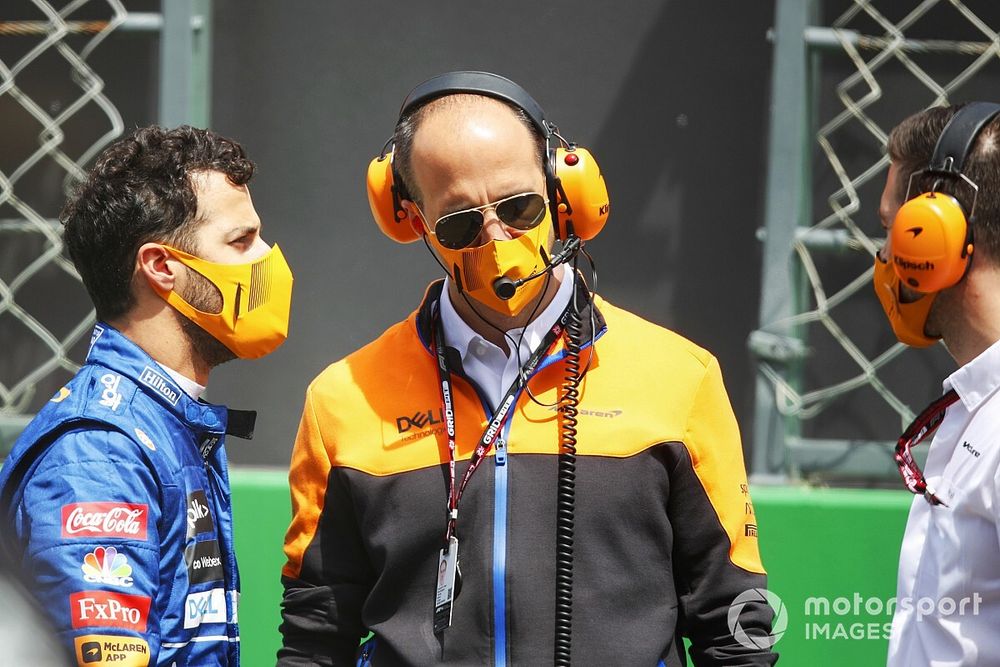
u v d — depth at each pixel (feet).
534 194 23.52
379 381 25.50
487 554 23.52
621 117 39.83
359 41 40.45
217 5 40.57
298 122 40.65
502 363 24.98
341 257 40.60
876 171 37.70
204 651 23.53
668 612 23.67
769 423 36.86
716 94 39.60
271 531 36.37
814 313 36.73
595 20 39.86
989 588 20.88
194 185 24.35
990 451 20.94
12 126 39.91
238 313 24.62
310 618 25.08
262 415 40.70
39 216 40.09
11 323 40.32
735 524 24.48
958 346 22.08
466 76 24.35
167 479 22.95
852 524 35.27
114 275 24.13
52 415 22.85
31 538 21.67
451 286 25.39
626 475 23.77
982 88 37.73
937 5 37.60
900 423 37.81
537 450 24.08
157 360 24.48
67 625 21.04
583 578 23.36
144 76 39.60
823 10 37.81
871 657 35.17
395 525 24.09
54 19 39.40
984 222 21.17
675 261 39.78
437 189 23.50
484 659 23.17
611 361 24.97
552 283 25.29
